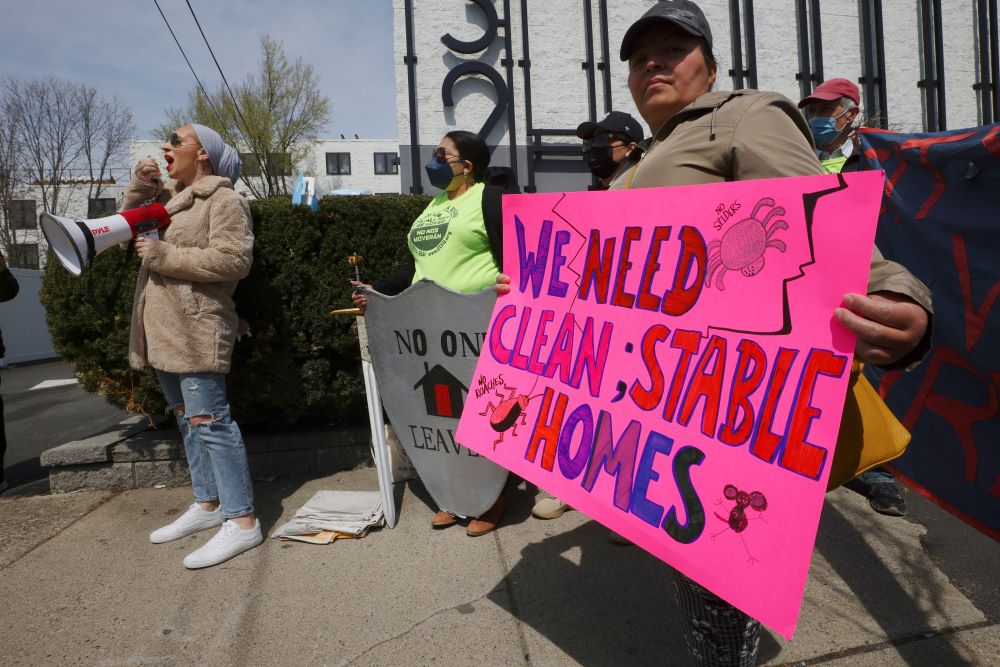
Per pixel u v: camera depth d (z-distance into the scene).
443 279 2.67
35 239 28.98
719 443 1.19
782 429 1.09
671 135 1.38
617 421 1.41
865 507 2.73
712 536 1.17
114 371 3.38
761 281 1.15
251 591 2.26
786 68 9.47
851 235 1.02
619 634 1.90
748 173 1.21
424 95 8.93
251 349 3.31
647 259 1.38
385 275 3.44
